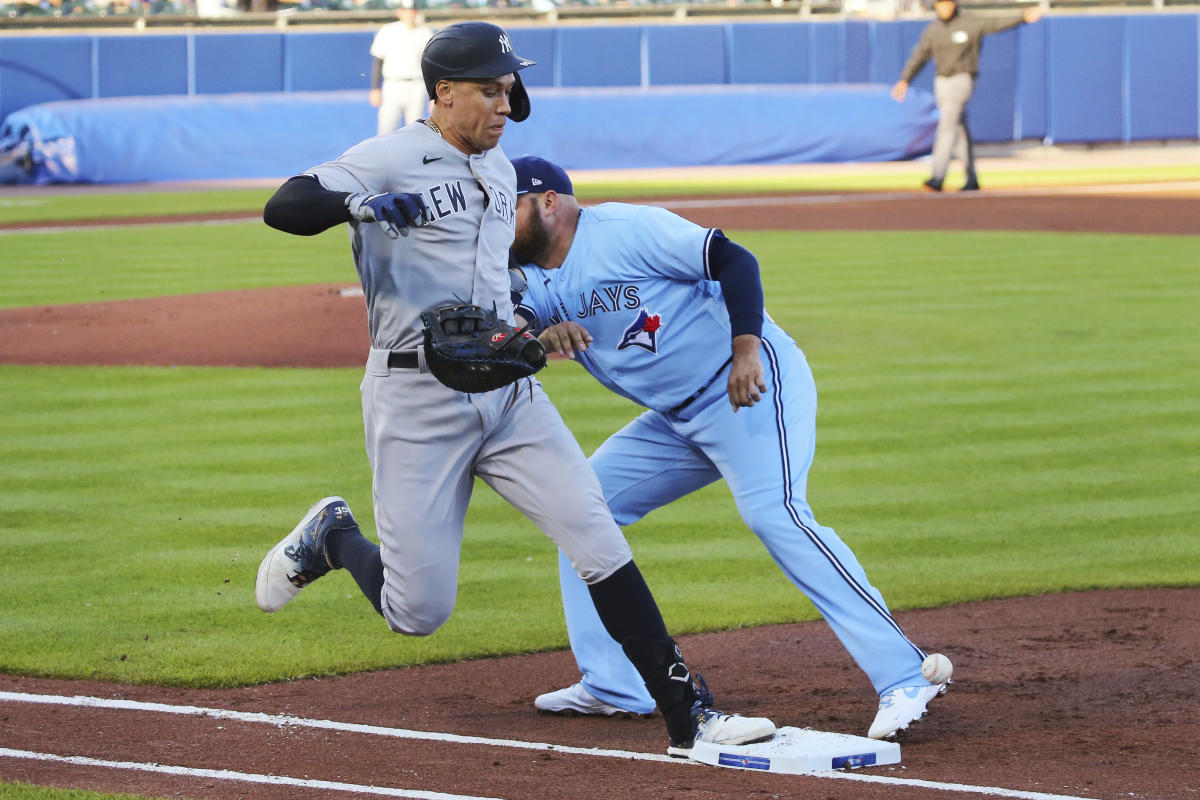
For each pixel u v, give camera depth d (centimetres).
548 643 1862
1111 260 5400
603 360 1527
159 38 10250
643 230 1466
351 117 9888
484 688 1681
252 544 2277
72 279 5269
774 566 2225
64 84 10156
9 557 2206
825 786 1323
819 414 3138
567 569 1578
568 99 10031
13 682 1667
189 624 1912
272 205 1230
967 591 2061
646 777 1352
